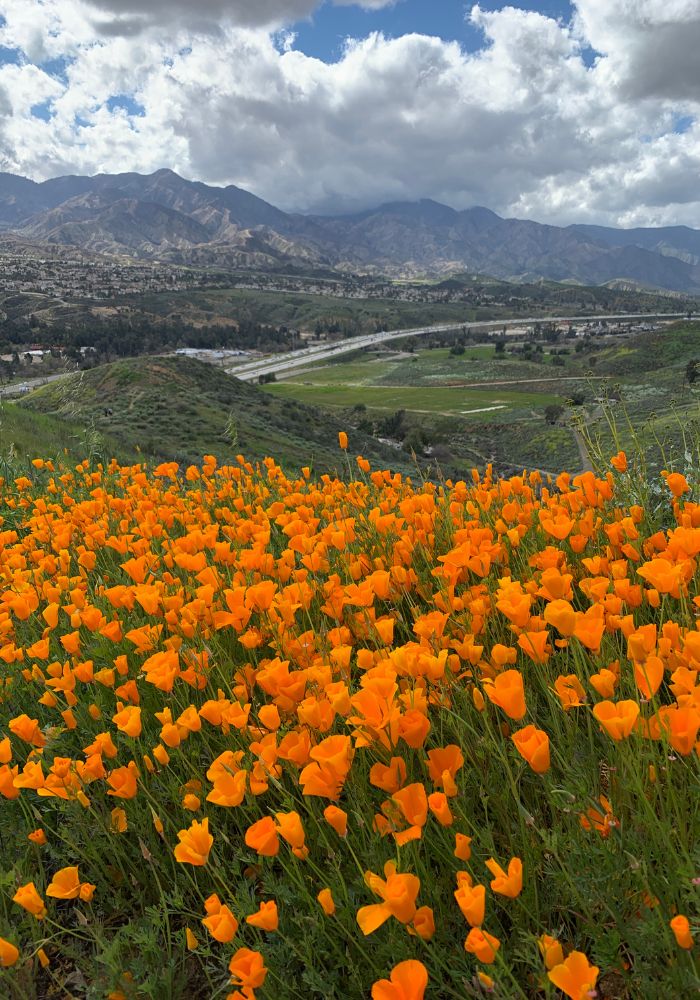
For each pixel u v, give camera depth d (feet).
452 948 4.69
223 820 6.52
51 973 5.41
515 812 5.52
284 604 7.34
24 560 12.71
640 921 4.11
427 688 6.06
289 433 180.75
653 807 4.80
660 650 5.61
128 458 51.72
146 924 5.81
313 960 4.91
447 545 10.63
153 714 8.23
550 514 10.34
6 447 38.22
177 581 10.11
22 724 6.60
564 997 4.04
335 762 4.39
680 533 6.99
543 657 5.67
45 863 7.04
